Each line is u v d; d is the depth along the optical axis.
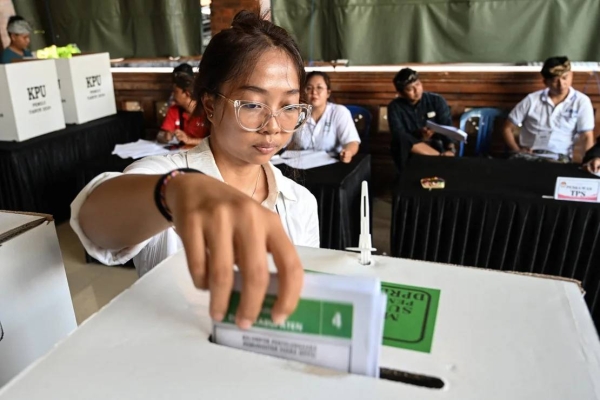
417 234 1.91
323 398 0.30
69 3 3.71
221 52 0.69
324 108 2.61
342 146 2.60
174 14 3.52
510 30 2.97
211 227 0.30
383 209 3.24
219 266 0.29
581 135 2.80
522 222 1.79
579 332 0.36
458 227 1.87
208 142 0.81
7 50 3.36
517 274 0.44
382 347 0.34
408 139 2.94
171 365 0.32
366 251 0.45
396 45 3.18
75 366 0.33
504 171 2.11
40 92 2.65
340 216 2.03
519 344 0.35
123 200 0.42
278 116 0.69
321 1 3.20
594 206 1.70
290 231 0.84
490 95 3.13
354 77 3.29
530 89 3.05
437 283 0.42
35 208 2.62
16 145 2.52
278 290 0.29
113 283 2.31
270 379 0.31
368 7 3.13
